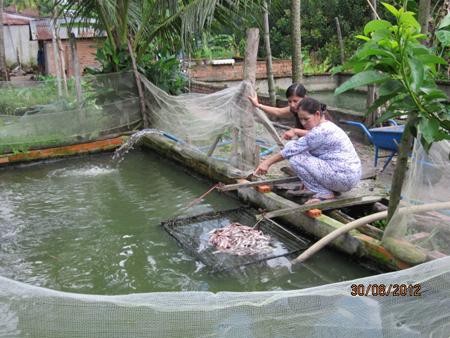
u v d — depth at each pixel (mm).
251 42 5891
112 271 4410
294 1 7184
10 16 20938
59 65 12672
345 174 4836
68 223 5512
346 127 8734
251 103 5984
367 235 4410
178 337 2301
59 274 4379
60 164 8094
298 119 5473
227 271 4305
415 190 3949
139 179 7168
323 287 2379
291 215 5125
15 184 7047
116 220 5566
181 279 4230
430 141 3133
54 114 8305
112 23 8883
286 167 6195
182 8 8297
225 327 2297
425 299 2469
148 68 9375
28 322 2285
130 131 8938
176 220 5387
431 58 3066
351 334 2373
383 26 3025
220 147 7820
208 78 15258
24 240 5078
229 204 6031
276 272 4289
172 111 8188
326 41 19172
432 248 3867
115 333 2293
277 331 2326
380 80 3127
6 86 8547
